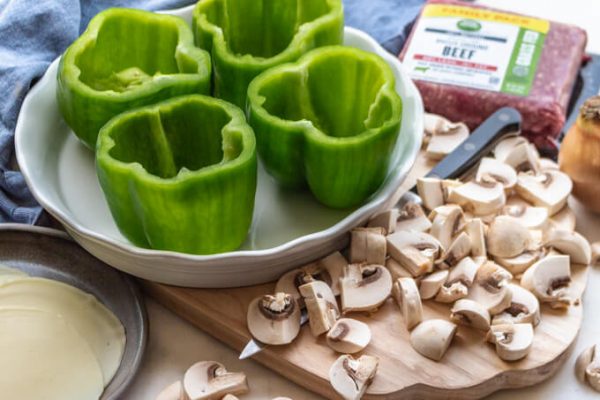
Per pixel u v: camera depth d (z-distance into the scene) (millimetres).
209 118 835
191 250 817
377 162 831
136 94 840
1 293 822
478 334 803
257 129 835
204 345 825
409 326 801
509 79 966
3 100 916
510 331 789
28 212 885
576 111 980
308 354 792
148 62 916
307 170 844
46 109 900
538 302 816
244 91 878
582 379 802
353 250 830
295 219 863
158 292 836
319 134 819
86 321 815
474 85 962
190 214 791
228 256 783
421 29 1012
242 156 793
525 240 840
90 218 857
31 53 955
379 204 826
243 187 796
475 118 964
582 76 1006
